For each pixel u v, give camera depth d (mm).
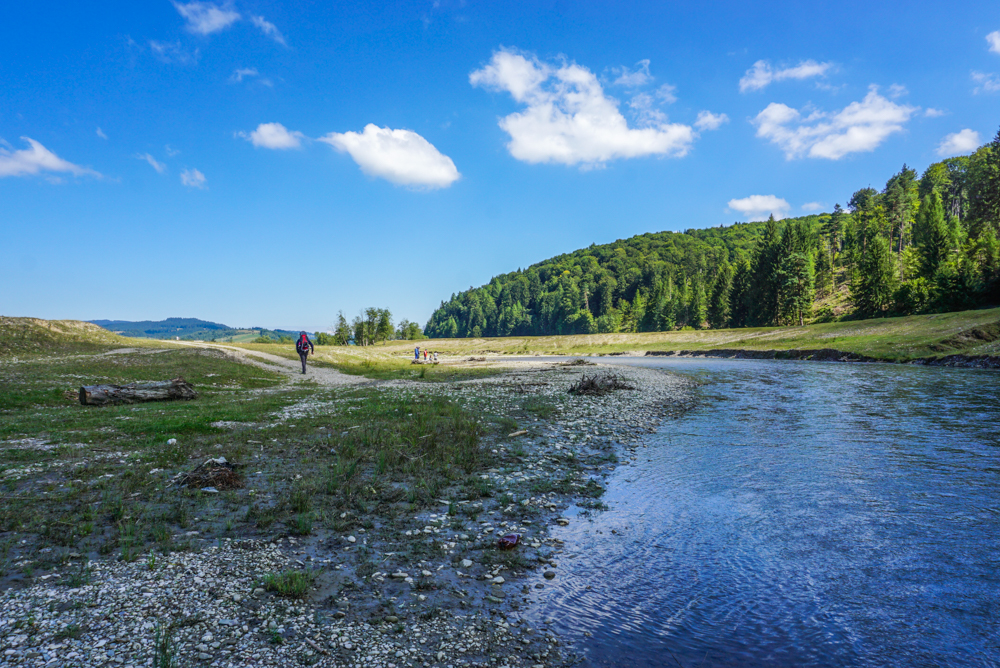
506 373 48438
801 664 5551
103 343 44250
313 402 25922
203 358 41656
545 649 5824
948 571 7547
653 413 23562
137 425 17594
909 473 12602
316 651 5512
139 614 6023
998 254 79812
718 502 11031
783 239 117562
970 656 5586
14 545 7887
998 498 10586
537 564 8141
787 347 73500
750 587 7316
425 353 89562
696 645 5926
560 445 16812
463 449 15477
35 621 5699
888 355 50438
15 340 39281
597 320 194750
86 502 9906
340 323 132625
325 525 9445
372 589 7094
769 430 18922
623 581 7562
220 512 9820
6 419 18828
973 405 22594
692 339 103688
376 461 14094
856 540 8766
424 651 5652
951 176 156500
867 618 6418
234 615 6160
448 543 8875
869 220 139625
